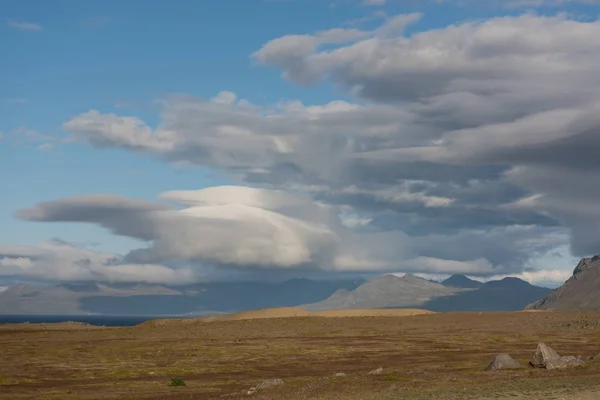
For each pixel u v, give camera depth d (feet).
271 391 156.25
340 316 507.30
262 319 477.36
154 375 223.10
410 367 228.43
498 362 201.98
